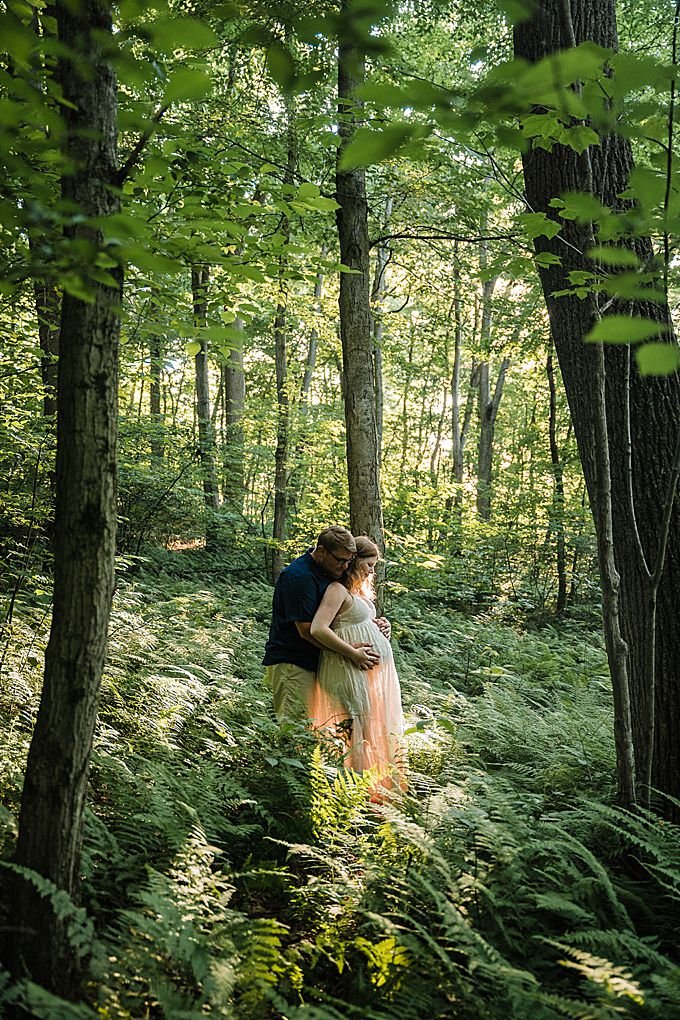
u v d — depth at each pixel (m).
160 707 5.38
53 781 2.65
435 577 14.48
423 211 13.45
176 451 15.41
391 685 5.20
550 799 4.98
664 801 4.35
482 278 3.79
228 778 4.32
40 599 7.49
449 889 3.52
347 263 7.15
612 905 3.69
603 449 4.09
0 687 4.98
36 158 3.04
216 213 3.74
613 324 1.35
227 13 2.30
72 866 2.70
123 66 1.89
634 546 4.39
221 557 15.11
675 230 1.91
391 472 19.88
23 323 7.46
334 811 4.08
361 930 3.37
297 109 9.94
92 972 2.55
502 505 18.64
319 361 21.44
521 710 7.03
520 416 29.98
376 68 5.73
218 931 2.89
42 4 3.62
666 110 2.21
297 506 15.39
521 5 1.65
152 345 12.07
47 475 8.74
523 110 2.03
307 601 5.04
